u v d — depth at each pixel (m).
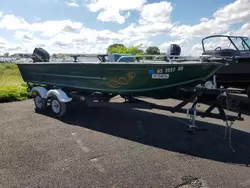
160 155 3.63
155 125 5.14
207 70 4.46
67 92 6.07
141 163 3.37
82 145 4.01
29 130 4.77
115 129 4.88
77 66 5.56
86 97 5.62
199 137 4.41
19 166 3.26
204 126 5.03
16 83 10.87
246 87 6.65
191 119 4.63
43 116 5.86
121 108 6.69
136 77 4.82
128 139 4.31
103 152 3.73
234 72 6.50
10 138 4.31
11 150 3.78
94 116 5.87
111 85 5.23
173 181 2.90
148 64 4.56
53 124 5.20
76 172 3.11
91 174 3.06
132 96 5.35
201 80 4.63
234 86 6.81
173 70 4.46
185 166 3.28
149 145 4.03
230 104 4.48
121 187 2.77
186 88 4.63
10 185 2.80
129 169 3.19
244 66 6.34
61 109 5.68
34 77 6.95
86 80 5.57
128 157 3.56
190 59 4.60
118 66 4.88
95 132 4.69
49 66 6.28
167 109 4.75
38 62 6.66
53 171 3.13
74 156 3.58
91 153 3.70
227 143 4.12
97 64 5.13
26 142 4.12
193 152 3.75
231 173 3.10
